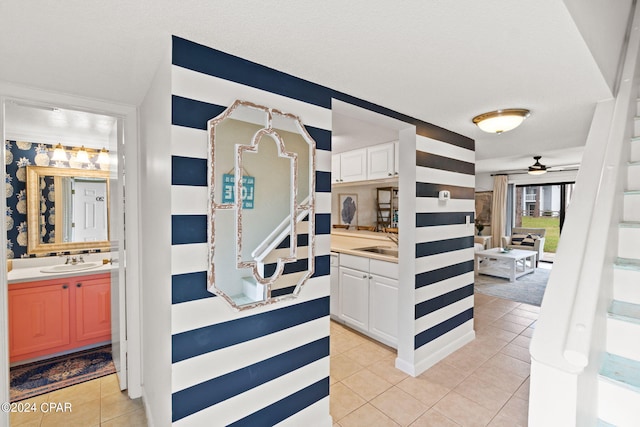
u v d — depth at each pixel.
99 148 3.13
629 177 1.80
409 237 2.35
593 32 1.32
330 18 1.08
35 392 2.19
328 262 1.72
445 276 2.62
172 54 1.19
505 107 2.03
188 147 1.23
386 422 1.87
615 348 1.30
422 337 2.43
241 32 1.17
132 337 2.11
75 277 2.75
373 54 1.34
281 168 1.49
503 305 4.04
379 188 4.18
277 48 1.29
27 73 1.52
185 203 1.22
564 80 1.59
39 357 2.62
